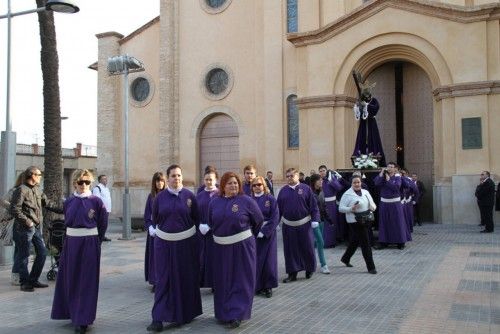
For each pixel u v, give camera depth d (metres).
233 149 24.88
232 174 7.09
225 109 24.70
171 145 25.70
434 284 8.88
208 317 7.28
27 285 9.16
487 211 15.66
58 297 6.89
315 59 20.53
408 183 14.03
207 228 8.57
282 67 22.83
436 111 19.02
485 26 17.89
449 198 18.25
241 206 6.94
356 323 6.69
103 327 6.83
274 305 7.79
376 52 19.80
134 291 9.01
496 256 11.49
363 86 16.23
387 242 13.29
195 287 6.95
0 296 8.73
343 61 20.08
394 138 22.14
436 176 19.05
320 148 20.19
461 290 8.36
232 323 6.61
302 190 9.79
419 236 15.25
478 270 9.98
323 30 20.23
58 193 13.76
